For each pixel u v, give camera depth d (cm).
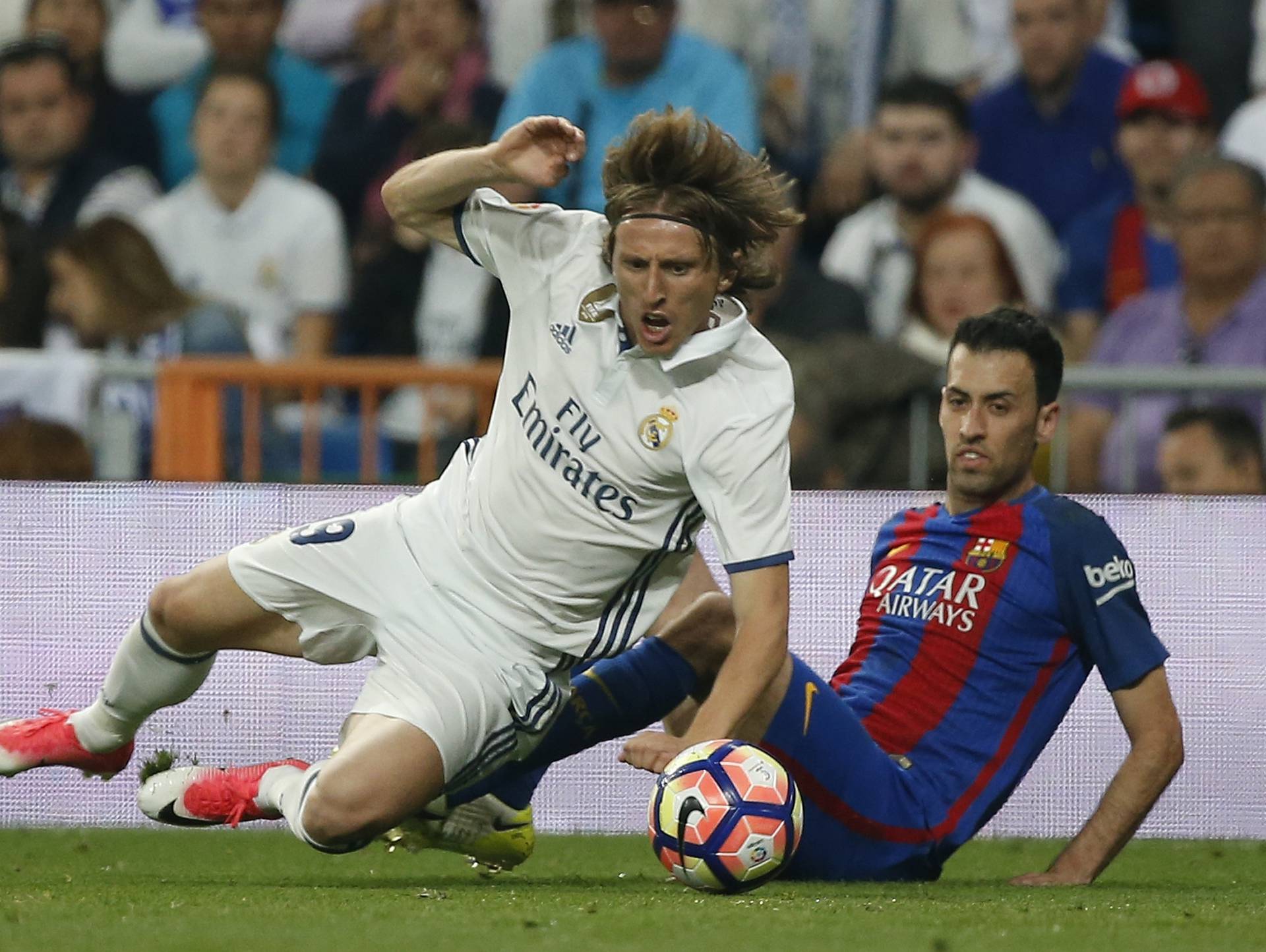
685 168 1121
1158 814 1909
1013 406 1363
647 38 2781
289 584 1252
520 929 951
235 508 1914
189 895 1174
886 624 1420
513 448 1215
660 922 990
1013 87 2791
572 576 1216
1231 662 1912
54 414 2358
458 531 1234
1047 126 2770
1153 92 2725
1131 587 1348
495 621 1221
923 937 936
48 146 2930
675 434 1163
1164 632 1912
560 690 1257
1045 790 1908
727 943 895
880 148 2772
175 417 2325
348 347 2886
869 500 1903
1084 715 1906
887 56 2848
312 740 1888
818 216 2828
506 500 1215
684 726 1380
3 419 2361
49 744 1355
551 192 2795
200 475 2320
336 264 2895
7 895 1173
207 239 2895
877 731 1381
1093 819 1350
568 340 1192
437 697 1198
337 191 2917
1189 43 2788
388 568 1240
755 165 1149
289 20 2944
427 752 1185
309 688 1888
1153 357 2644
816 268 2723
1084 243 2755
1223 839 1902
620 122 2800
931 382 2366
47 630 1909
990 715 1372
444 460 2555
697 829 1116
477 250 1251
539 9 2886
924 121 2739
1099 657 1347
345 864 1525
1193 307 2625
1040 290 2758
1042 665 1373
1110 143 2753
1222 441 2306
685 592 1403
